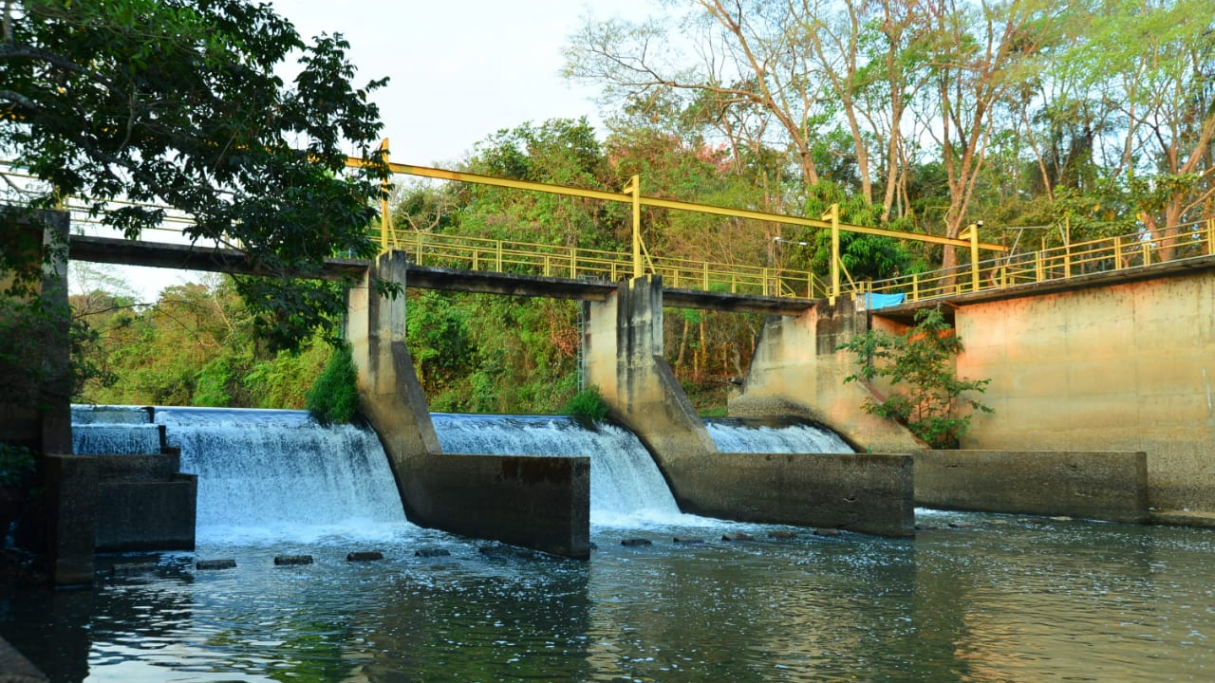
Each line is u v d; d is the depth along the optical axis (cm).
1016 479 2777
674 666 1044
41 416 1841
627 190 3170
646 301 3092
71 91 1456
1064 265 2962
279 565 1725
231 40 1488
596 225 4750
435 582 1575
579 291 3206
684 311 4488
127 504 1772
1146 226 3941
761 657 1087
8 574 1530
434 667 1027
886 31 4747
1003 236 4575
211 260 2483
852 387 3403
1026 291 3027
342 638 1159
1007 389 3123
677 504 2877
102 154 1459
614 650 1114
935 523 2544
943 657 1090
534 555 1894
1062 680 992
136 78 1427
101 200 1608
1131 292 2762
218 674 984
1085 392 2875
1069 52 4203
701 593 1501
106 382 1931
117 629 1190
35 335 1811
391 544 2034
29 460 1683
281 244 1588
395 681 970
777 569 1752
